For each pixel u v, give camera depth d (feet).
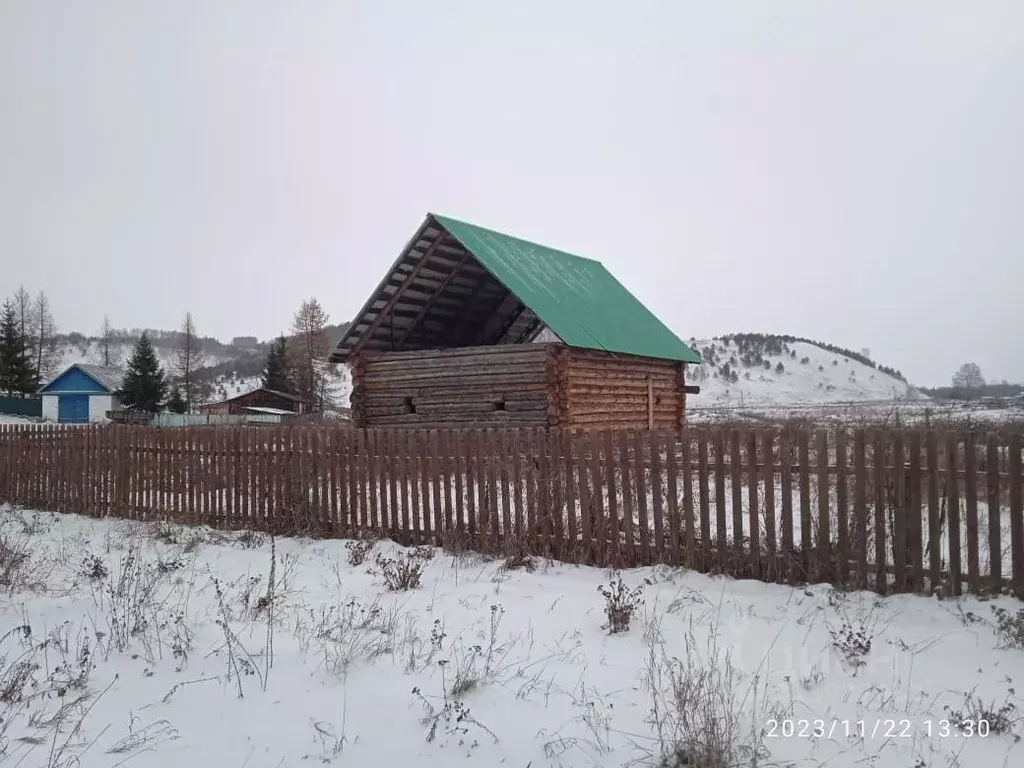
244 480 39.52
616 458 28.73
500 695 16.94
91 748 14.30
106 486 45.24
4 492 50.39
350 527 35.81
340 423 145.38
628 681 17.75
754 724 14.58
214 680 17.63
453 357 61.67
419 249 59.62
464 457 32.27
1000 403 168.86
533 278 61.98
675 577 26.25
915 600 23.02
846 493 24.64
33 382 209.97
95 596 24.36
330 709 16.17
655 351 67.67
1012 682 17.52
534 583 26.55
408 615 22.67
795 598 23.72
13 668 17.56
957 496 23.21
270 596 22.90
